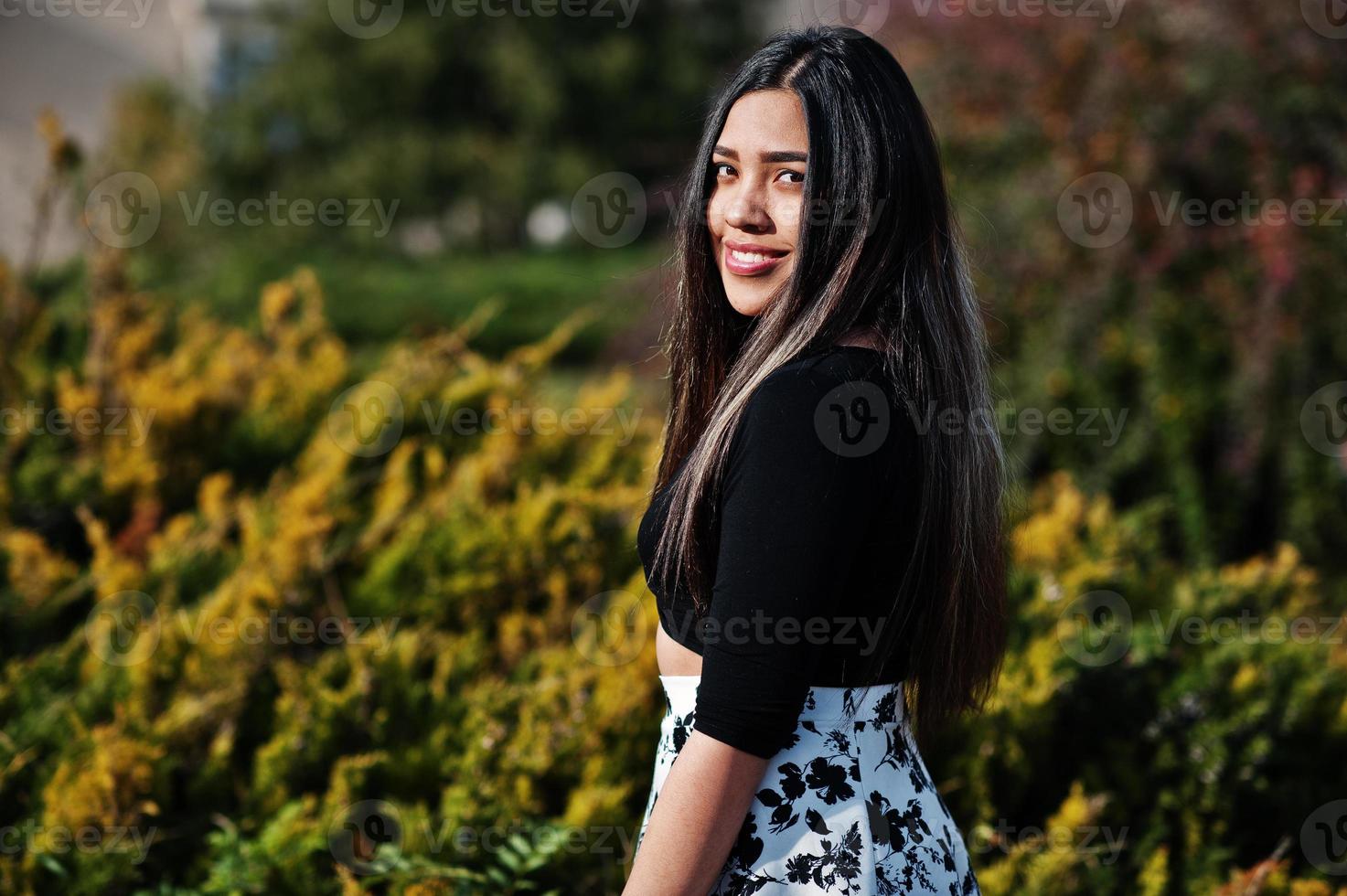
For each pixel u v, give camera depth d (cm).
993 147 788
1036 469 734
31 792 339
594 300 1692
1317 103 690
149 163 2058
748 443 202
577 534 444
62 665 390
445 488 505
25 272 583
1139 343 720
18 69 2278
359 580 437
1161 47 738
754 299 236
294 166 2567
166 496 521
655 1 2838
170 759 346
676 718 227
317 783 355
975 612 245
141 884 330
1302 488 699
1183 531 718
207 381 570
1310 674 421
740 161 234
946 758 375
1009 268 748
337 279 1634
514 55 2655
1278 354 692
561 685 370
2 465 493
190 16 2623
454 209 2762
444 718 366
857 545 200
